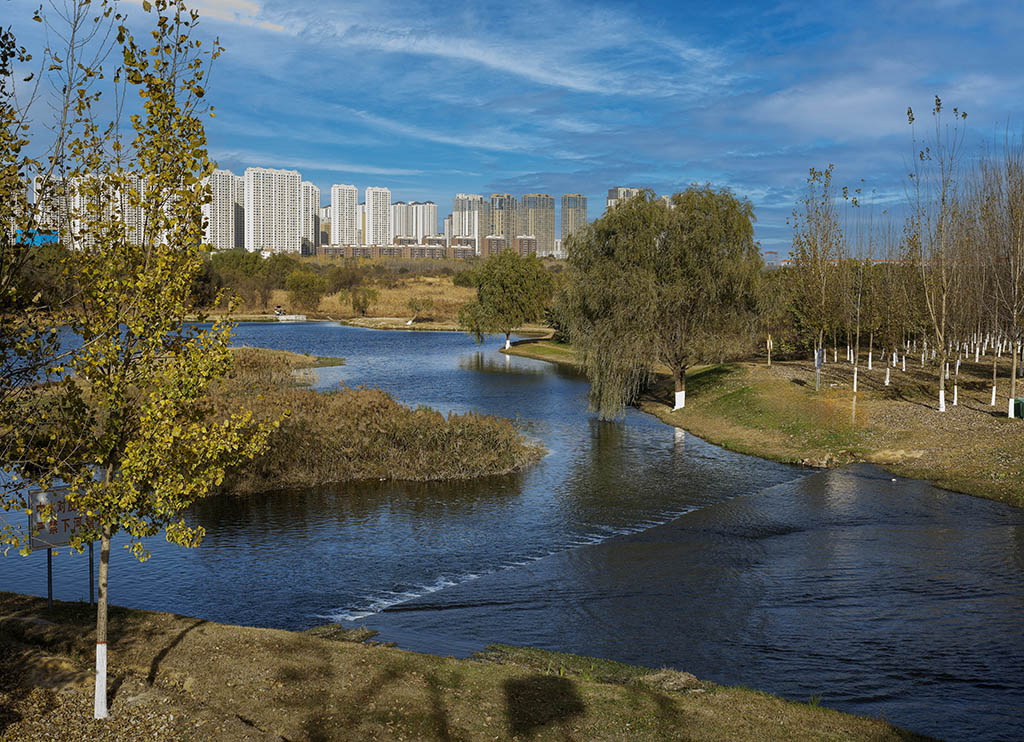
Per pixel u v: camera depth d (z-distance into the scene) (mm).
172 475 9820
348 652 12578
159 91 9633
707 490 29328
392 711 10398
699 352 44781
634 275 42688
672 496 28469
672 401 51656
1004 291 44562
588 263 45531
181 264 9867
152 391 9906
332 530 24094
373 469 31156
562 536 23562
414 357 82438
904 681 13586
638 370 44781
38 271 9531
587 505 27219
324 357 78438
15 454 9531
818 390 47375
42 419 9680
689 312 44594
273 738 9516
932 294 44000
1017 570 19266
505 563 21047
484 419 34188
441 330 123500
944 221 40125
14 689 10578
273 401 33625
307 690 10938
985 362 63094
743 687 13055
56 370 9516
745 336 44250
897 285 61438
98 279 9570
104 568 10125
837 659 14586
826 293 61125
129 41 9648
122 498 9531
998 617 16312
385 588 19094
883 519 24656
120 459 9867
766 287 43938
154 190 9609
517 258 92375
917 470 30812
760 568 20250
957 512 25062
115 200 9836
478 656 14375
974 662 14250
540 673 12469
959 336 50344
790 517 25328
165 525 10320
